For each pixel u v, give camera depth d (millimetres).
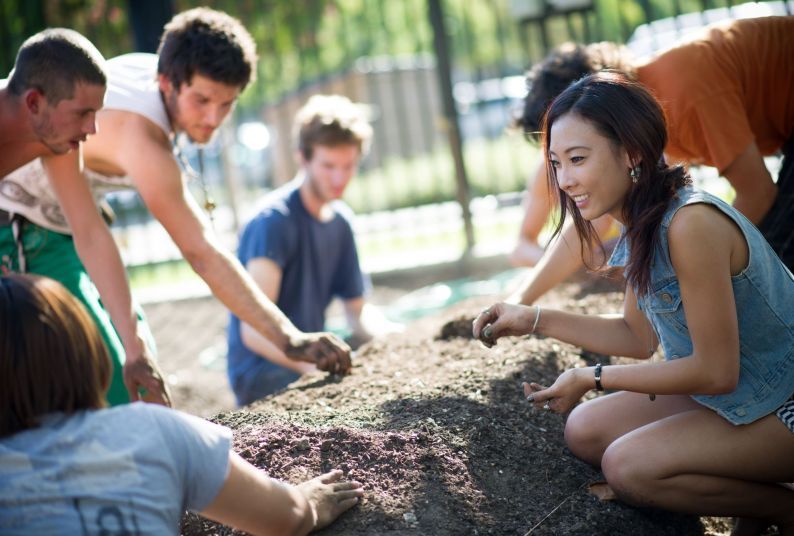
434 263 7781
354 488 2396
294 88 13328
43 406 1836
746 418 2404
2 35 7801
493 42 13891
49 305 1851
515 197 8672
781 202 3666
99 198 3500
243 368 4250
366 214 10141
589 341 2752
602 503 2572
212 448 1955
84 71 2590
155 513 1826
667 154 3365
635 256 2352
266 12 10109
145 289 8289
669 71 3242
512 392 3051
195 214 3137
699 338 2303
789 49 3387
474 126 14266
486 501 2482
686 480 2424
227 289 3137
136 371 2939
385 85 14359
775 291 2389
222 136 8008
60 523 1775
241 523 2043
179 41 3156
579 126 2312
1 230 3320
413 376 3260
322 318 4559
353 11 12836
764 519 2523
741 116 3246
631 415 2678
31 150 2740
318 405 3059
